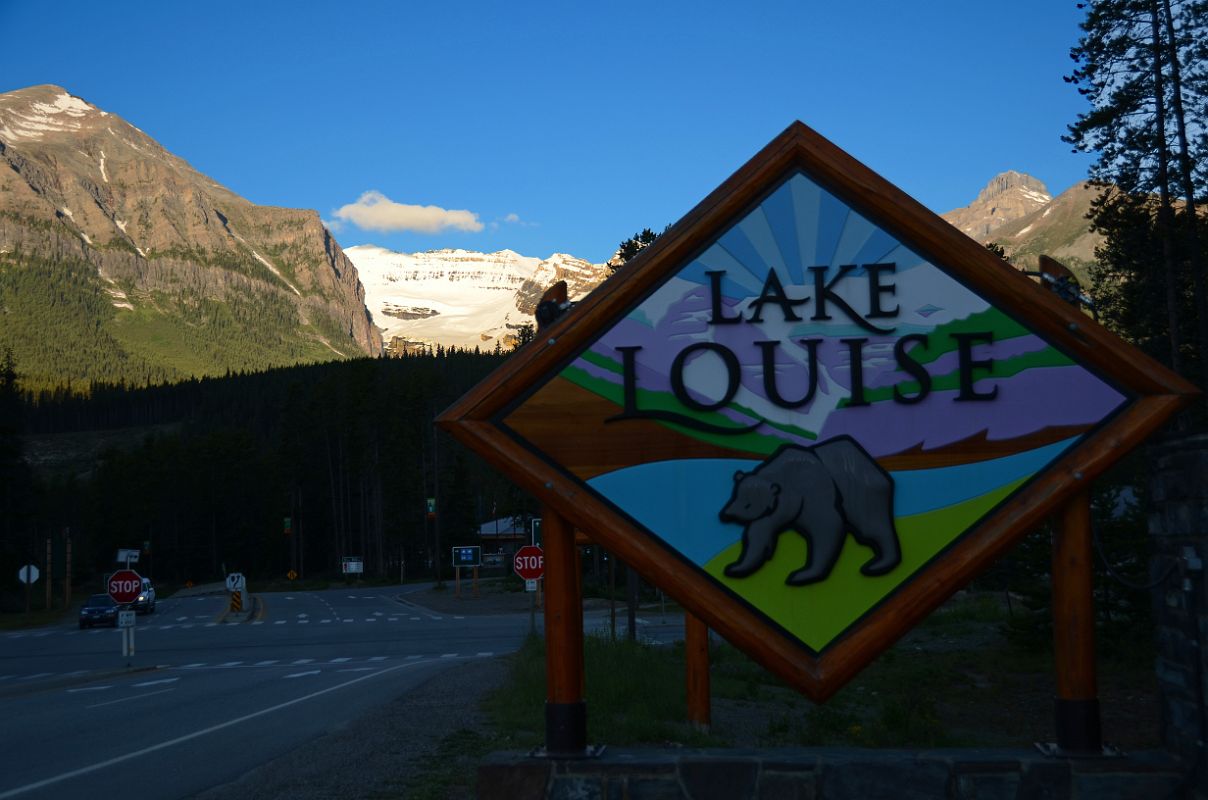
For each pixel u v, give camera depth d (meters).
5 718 14.98
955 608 35.31
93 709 15.83
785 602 6.25
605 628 34.84
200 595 92.25
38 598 79.00
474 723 12.45
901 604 6.15
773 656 6.15
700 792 6.08
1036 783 5.96
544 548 6.48
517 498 78.56
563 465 6.43
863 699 19.08
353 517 125.62
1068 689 6.17
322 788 8.66
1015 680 21.19
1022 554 24.02
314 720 13.37
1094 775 5.93
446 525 112.25
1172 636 6.23
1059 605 6.25
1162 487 6.34
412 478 107.62
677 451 6.40
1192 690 5.93
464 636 35.84
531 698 13.77
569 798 6.10
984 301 6.41
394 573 113.69
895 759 6.05
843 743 13.52
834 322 6.45
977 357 6.37
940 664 23.70
